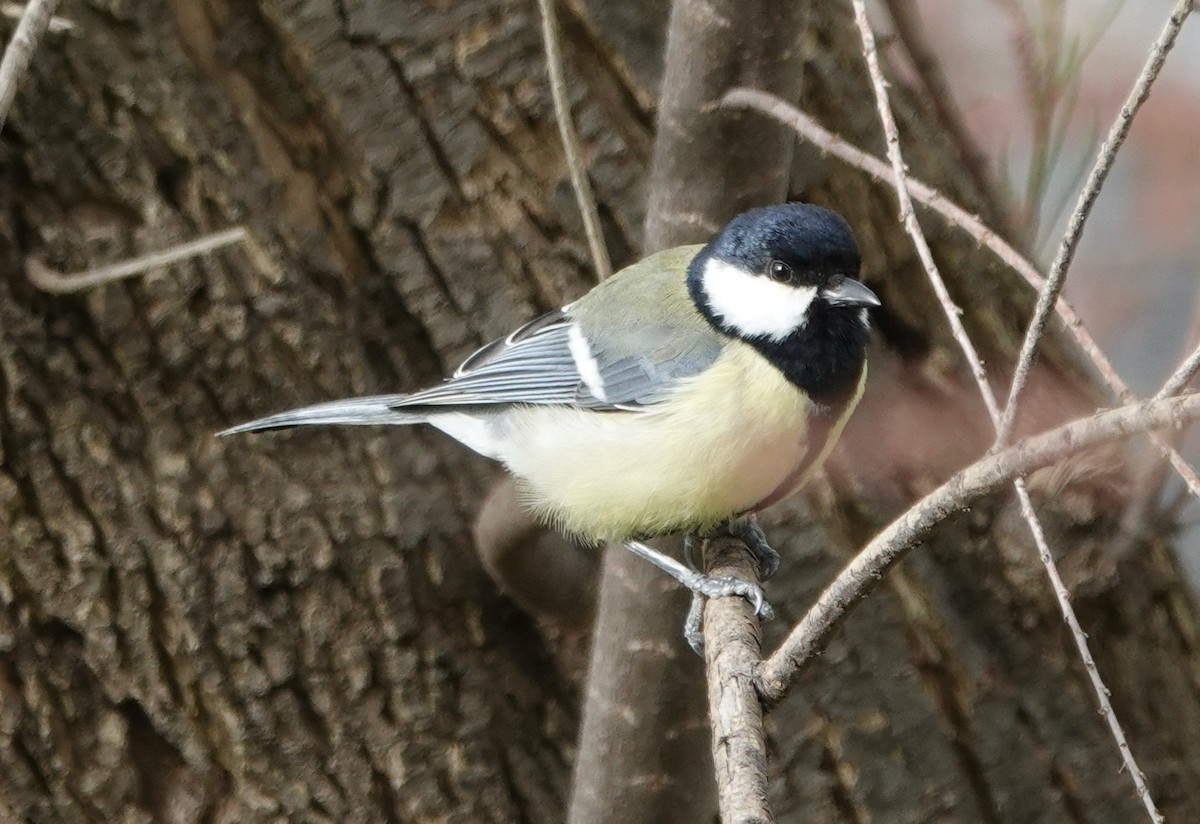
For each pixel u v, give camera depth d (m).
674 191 7.18
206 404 8.41
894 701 8.93
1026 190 9.20
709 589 7.07
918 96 9.30
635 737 7.55
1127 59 11.16
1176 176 11.83
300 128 8.62
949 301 4.75
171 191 8.38
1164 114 11.59
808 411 7.49
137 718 8.50
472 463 8.88
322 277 8.61
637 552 7.39
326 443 8.65
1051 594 9.04
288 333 8.48
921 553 8.99
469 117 8.62
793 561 8.75
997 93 10.16
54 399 8.16
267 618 8.49
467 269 8.71
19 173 8.10
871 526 9.05
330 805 8.59
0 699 8.28
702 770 7.71
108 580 8.30
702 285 7.73
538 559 8.40
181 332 8.30
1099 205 12.20
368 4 8.52
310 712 8.60
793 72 6.68
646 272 8.05
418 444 8.82
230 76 8.50
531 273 8.76
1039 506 8.88
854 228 8.89
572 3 8.65
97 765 8.42
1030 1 9.38
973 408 9.06
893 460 8.99
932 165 9.05
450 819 8.74
